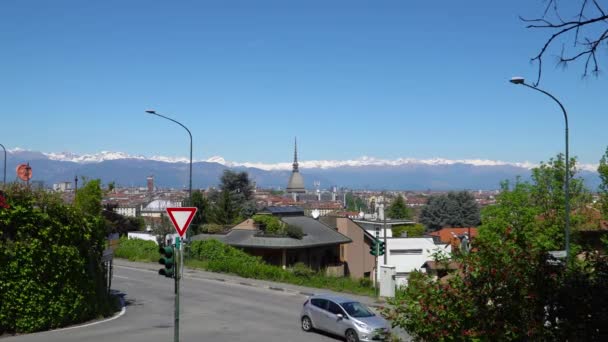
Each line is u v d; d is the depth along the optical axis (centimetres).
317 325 2209
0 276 1938
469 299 782
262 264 4234
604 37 523
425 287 839
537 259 779
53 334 1997
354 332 2022
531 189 3947
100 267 2480
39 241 2034
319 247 5131
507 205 3878
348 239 5331
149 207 15062
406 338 1538
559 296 729
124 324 2278
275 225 4966
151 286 3575
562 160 3903
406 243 6050
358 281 3984
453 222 11906
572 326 702
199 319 2500
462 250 855
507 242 813
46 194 2139
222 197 8219
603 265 740
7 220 1955
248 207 9412
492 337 750
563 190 3838
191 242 4788
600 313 689
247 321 2483
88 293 2281
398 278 5672
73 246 2178
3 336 1928
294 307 2916
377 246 3381
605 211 3519
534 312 750
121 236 5647
